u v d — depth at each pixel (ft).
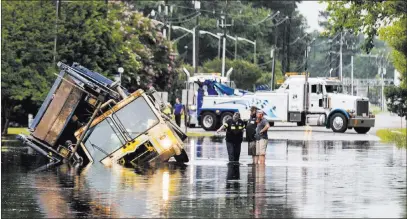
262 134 196.95
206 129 377.50
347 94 366.43
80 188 145.48
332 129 361.30
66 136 203.72
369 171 177.88
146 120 195.11
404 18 339.98
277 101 369.09
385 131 345.51
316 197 132.16
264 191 140.87
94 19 352.49
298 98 367.45
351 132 369.91
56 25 339.98
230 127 199.72
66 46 343.87
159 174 170.19
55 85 200.13
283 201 127.54
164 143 195.11
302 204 123.85
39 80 325.21
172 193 138.10
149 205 123.54
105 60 356.18
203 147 256.11
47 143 200.64
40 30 335.47
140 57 409.08
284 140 299.58
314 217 110.93
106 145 195.62
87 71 215.51
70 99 199.21
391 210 116.88
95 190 142.41
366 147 261.03
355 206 121.29
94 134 195.83
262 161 198.08
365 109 357.20
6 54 317.22
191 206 122.42
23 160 207.00
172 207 121.39
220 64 625.82
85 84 197.36
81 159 198.18
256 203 125.29
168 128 196.13
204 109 378.53
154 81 440.86
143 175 167.84
